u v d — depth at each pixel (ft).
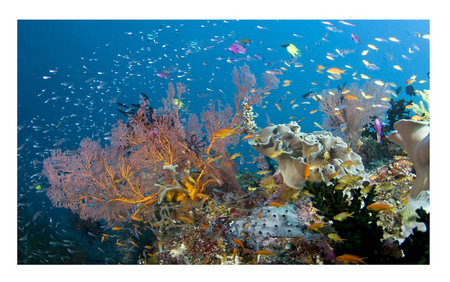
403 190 12.38
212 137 15.61
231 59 20.16
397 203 11.65
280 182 12.44
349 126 20.58
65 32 90.63
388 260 7.71
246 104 15.21
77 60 92.89
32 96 66.80
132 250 16.07
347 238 8.09
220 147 15.51
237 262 10.08
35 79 73.46
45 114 61.82
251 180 17.48
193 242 11.90
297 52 19.94
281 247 9.43
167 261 11.59
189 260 11.10
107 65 99.71
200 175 15.01
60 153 16.49
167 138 15.83
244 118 15.71
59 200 15.88
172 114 16.70
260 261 9.19
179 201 15.14
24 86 70.64
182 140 16.08
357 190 9.29
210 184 15.74
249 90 15.31
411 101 18.83
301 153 12.35
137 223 16.53
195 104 86.74
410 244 7.36
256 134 13.41
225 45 98.12
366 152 18.58
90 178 16.12
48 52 84.64
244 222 10.99
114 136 17.16
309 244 9.03
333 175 10.51
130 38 102.32
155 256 13.16
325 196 9.32
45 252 19.88
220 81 101.04
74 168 16.06
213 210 13.71
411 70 88.38
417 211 7.64
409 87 19.90
